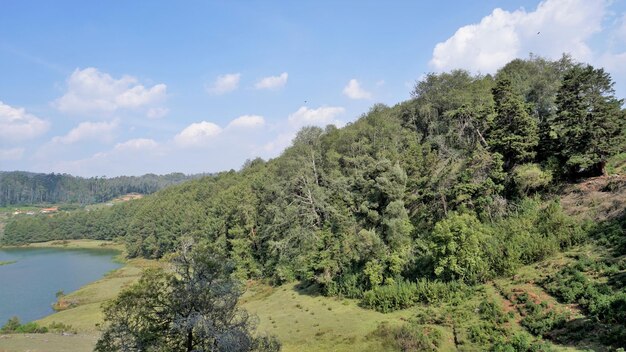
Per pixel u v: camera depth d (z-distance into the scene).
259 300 66.25
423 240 54.28
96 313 63.28
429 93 89.44
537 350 28.64
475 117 65.56
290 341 43.34
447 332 37.59
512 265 42.44
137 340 20.81
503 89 57.91
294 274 72.62
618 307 28.80
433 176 60.03
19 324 56.38
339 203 67.88
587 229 41.12
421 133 87.81
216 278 24.25
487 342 33.50
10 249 168.12
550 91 68.69
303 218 74.62
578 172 50.41
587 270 35.91
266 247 82.75
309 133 94.69
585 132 47.88
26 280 96.12
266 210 82.50
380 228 60.06
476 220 48.25
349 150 87.62
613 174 47.75
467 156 60.31
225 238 90.75
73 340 48.41
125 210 182.50
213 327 22.47
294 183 78.88
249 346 23.98
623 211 39.94
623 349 24.33
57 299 76.88
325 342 41.53
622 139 47.09
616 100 48.00
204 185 155.62
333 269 60.69
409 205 63.97
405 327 39.50
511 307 37.06
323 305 56.12
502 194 52.50
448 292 44.59
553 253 41.38
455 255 46.09
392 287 50.12
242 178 143.12
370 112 105.62
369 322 45.62
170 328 22.30
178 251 24.80
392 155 75.56
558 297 34.91
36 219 188.88
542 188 50.81
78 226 187.00
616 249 36.47
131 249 134.62
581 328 29.55
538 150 54.16
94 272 107.50
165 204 147.62
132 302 21.83
